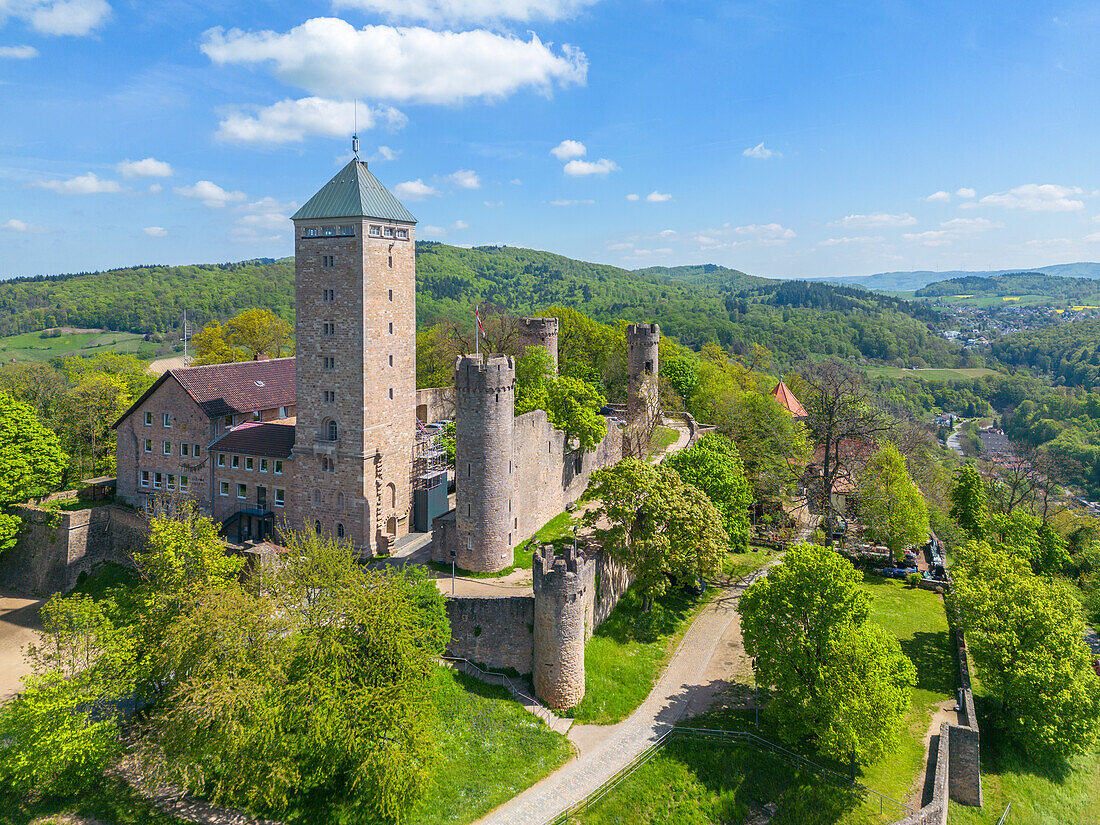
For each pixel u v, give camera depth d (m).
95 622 43.12
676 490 59.94
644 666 53.94
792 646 46.12
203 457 69.75
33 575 67.81
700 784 42.84
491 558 59.09
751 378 144.12
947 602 64.12
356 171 61.06
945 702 52.22
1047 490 102.94
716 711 49.25
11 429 68.19
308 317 61.97
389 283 62.94
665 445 95.00
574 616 48.06
